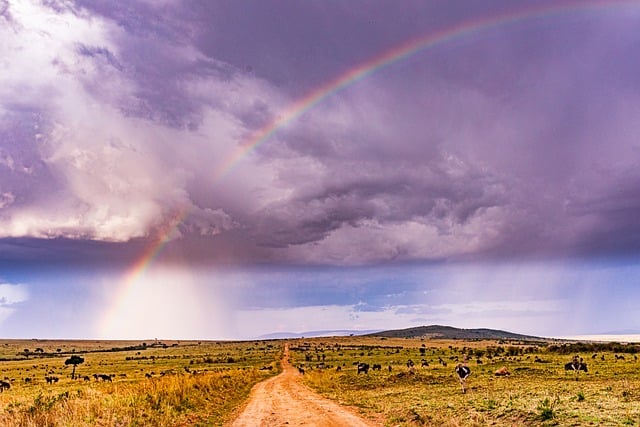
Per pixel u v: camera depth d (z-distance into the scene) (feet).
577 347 444.96
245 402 141.69
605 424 68.44
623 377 185.06
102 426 78.54
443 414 91.76
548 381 177.88
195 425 93.45
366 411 110.01
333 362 528.22
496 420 81.87
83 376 399.65
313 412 111.45
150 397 111.04
